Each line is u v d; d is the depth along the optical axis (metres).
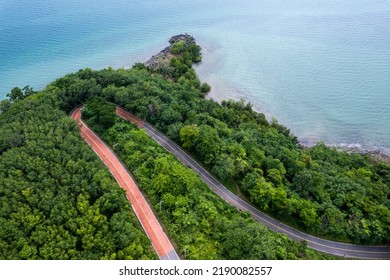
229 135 132.62
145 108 130.38
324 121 184.38
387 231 106.69
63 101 129.38
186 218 87.06
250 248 79.75
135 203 93.25
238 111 172.00
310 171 121.31
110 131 116.75
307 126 181.00
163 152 115.62
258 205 111.88
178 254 81.12
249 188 110.38
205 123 133.88
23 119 109.25
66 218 75.62
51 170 87.25
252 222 99.75
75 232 73.94
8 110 119.81
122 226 76.62
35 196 79.00
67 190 82.31
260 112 189.50
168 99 141.38
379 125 181.12
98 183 87.25
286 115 188.12
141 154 106.81
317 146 156.25
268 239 84.62
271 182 113.81
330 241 106.12
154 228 86.75
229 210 102.19
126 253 70.94
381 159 158.38
